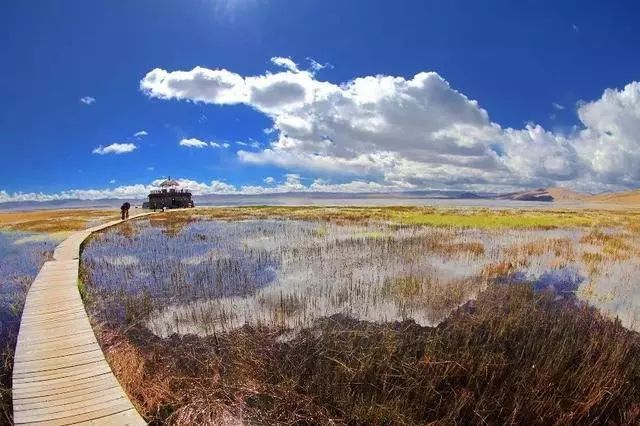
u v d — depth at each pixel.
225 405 9.65
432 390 10.19
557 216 57.12
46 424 7.89
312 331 13.86
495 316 14.44
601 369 10.93
